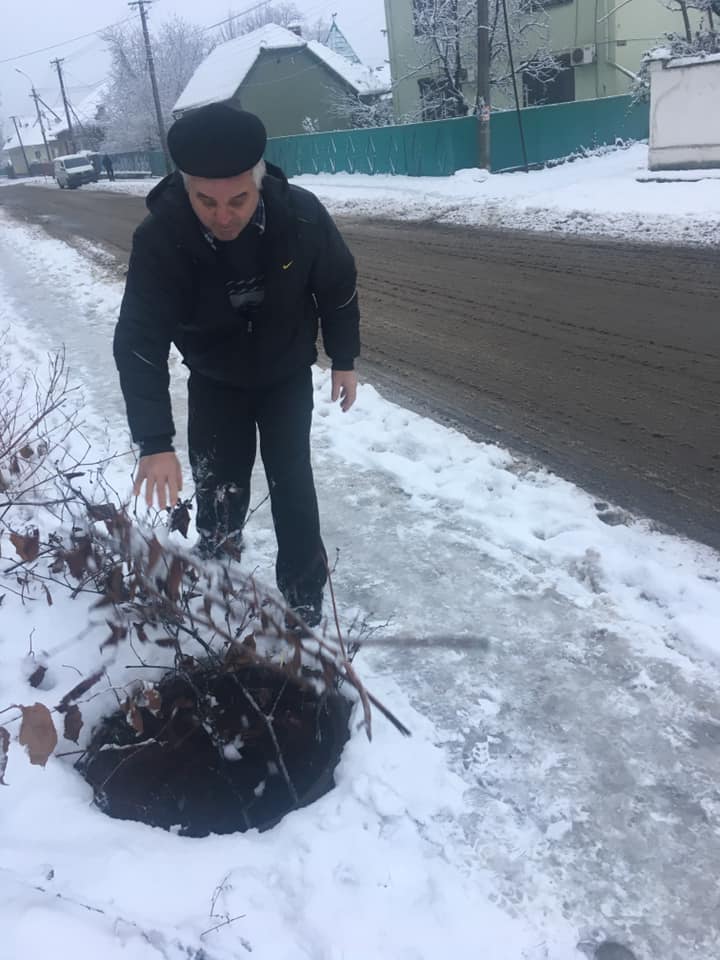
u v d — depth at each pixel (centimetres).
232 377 250
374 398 520
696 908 185
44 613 266
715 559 324
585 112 2045
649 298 746
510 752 229
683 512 363
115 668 246
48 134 7981
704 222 1050
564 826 205
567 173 1698
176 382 573
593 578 307
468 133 1984
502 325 704
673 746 228
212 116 196
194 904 176
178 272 220
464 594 302
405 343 672
